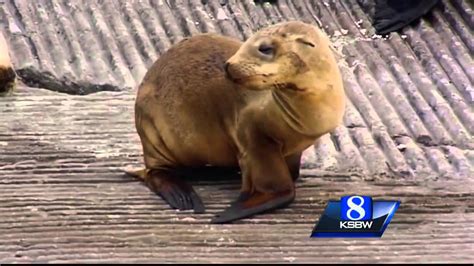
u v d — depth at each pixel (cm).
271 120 2320
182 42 2509
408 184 2558
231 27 3525
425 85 3153
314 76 2236
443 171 2644
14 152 2664
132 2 3603
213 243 2205
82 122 2870
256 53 2212
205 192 2444
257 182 2362
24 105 2970
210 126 2414
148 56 3303
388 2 3578
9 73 3025
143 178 2517
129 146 2728
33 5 3525
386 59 3328
